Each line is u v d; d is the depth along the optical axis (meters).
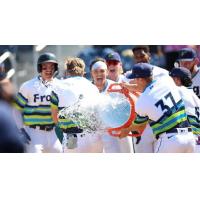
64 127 30.92
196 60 34.84
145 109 29.27
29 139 33.78
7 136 20.97
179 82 32.34
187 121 29.91
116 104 30.89
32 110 33.59
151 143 33.88
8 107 21.30
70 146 30.80
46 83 33.50
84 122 30.70
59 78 36.09
